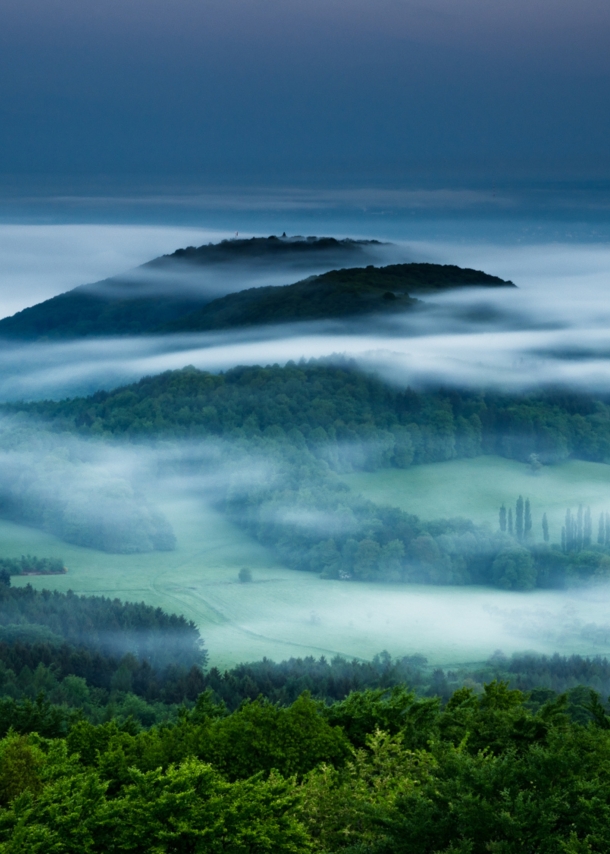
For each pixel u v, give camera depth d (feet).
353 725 325.01
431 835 200.54
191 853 207.00
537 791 204.95
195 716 380.78
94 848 205.77
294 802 215.31
